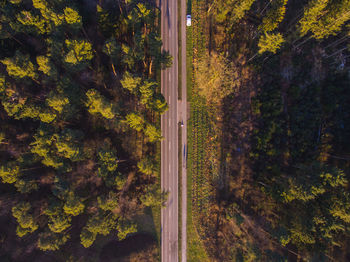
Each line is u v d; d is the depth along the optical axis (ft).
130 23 125.80
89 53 118.32
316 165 112.47
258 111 142.31
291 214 118.42
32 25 116.26
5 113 128.36
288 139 139.13
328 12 111.75
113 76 143.33
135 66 137.59
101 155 113.60
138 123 120.67
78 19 114.62
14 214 111.45
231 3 127.24
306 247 114.83
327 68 140.26
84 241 112.78
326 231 103.76
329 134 133.18
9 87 113.91
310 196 101.76
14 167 113.50
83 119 137.80
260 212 138.62
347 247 119.55
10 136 126.93
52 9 109.19
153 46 120.88
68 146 111.45
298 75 142.20
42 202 125.49
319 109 135.54
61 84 115.44
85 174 126.93
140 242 143.95
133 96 141.69
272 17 120.06
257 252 120.47
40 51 133.18
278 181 124.16
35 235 129.90
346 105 134.31
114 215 122.52
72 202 110.83
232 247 136.87
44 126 117.08
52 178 129.70
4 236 129.80
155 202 123.44
